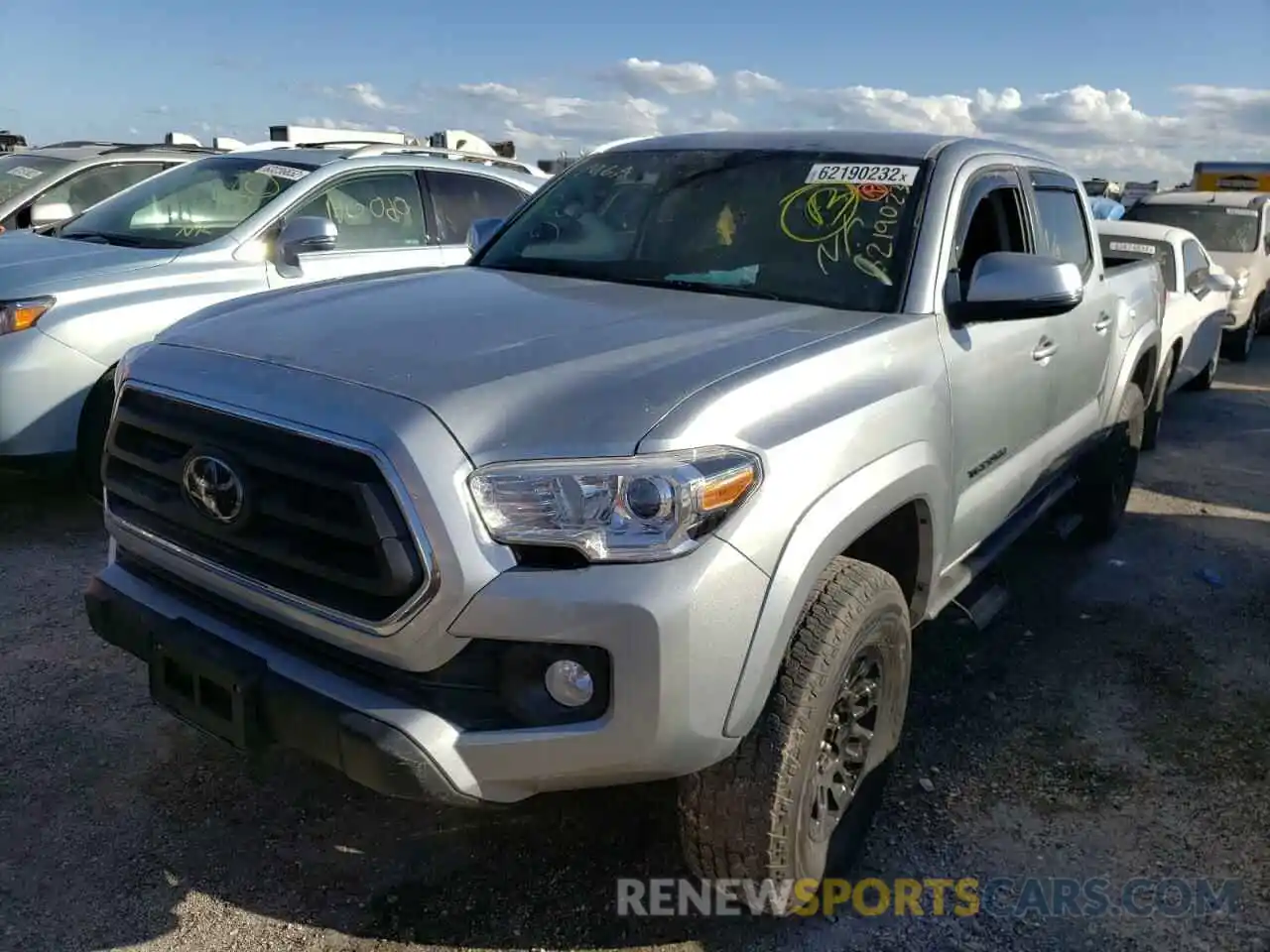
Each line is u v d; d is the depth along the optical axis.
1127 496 5.90
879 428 2.70
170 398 2.57
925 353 3.04
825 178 3.61
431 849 3.01
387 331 2.69
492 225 4.21
